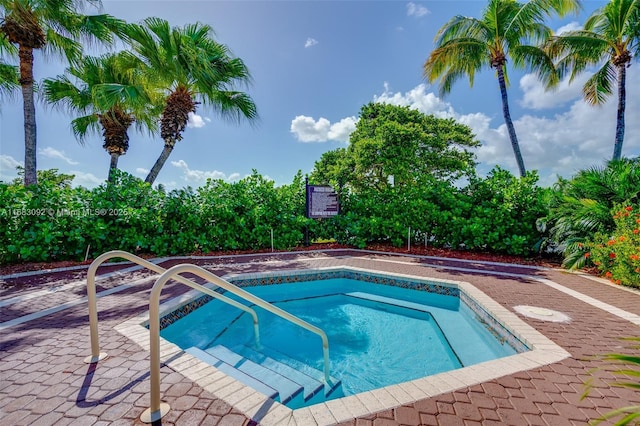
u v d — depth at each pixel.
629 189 5.98
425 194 9.32
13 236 6.11
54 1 7.28
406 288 5.72
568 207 6.63
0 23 7.04
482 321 4.13
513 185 8.31
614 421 1.82
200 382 2.16
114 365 2.38
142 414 1.81
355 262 7.19
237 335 4.20
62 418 1.79
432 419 1.82
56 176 15.33
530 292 4.62
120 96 7.82
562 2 9.59
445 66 11.13
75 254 6.77
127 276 5.59
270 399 1.98
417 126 13.62
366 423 1.77
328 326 4.56
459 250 8.92
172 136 9.23
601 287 4.94
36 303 4.02
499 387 2.16
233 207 8.69
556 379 2.28
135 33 7.95
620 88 10.05
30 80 7.45
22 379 2.19
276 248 9.12
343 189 10.26
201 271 2.00
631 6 9.20
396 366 3.44
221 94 9.86
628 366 2.39
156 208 7.62
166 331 3.82
